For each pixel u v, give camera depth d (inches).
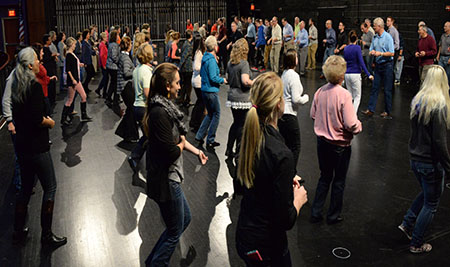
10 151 299.6
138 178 246.2
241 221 107.6
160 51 880.3
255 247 104.9
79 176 249.1
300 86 213.8
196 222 194.1
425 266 160.6
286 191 98.9
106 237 183.3
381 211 203.2
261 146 100.4
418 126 160.2
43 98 166.6
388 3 569.6
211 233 185.0
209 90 285.6
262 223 103.7
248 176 101.6
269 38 663.1
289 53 214.1
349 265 161.6
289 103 215.5
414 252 168.7
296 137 219.3
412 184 232.5
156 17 968.3
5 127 363.9
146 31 441.7
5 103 202.8
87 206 211.5
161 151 138.6
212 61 280.7
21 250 173.6
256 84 103.5
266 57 668.7
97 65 673.6
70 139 320.5
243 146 102.7
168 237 147.8
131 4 960.3
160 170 140.3
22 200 177.0
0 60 376.5
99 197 221.5
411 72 527.2
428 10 505.4
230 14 981.8
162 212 145.4
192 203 212.7
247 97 254.2
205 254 169.5
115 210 207.2
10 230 190.1
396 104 412.5
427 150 158.7
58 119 379.2
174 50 466.3
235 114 261.0
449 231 184.7
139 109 253.6
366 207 207.2
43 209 173.9
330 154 184.1
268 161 99.7
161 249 146.9
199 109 339.6
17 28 725.3
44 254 170.7
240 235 107.2
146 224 193.8
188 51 405.1
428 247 169.9
